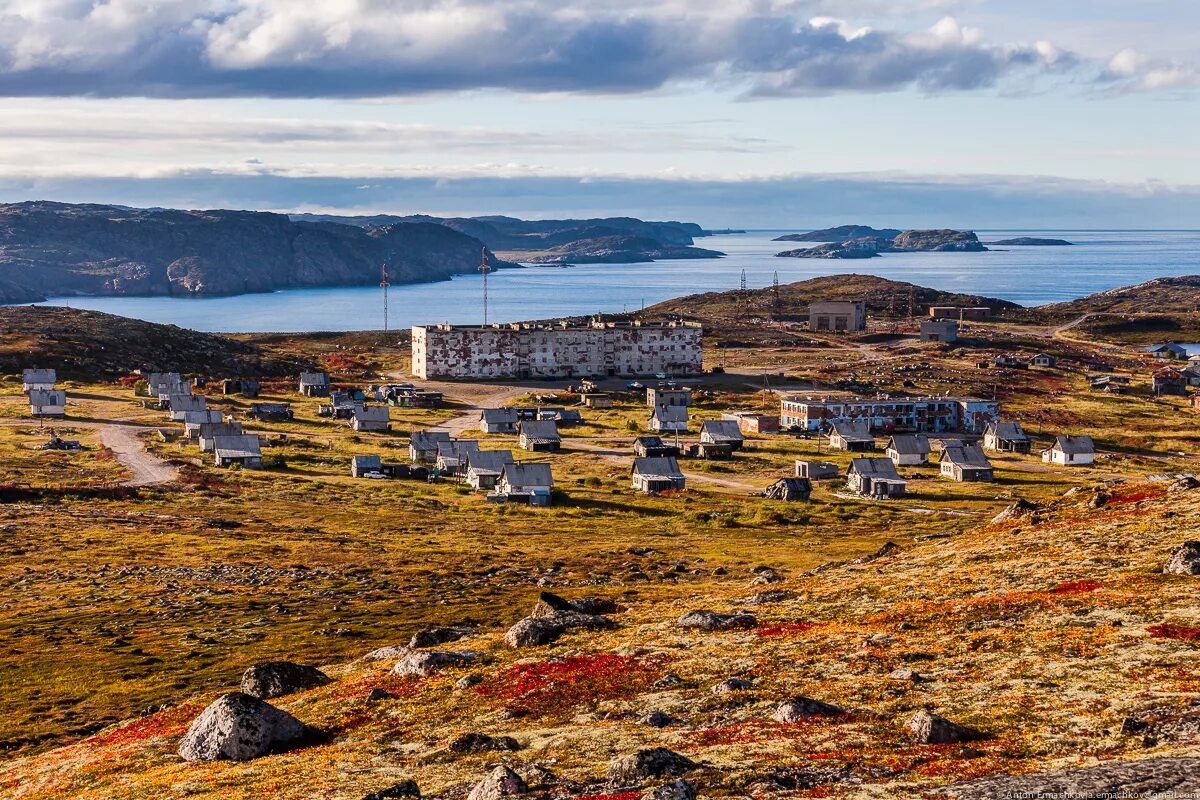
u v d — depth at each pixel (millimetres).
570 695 58125
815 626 67750
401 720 56875
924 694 51906
